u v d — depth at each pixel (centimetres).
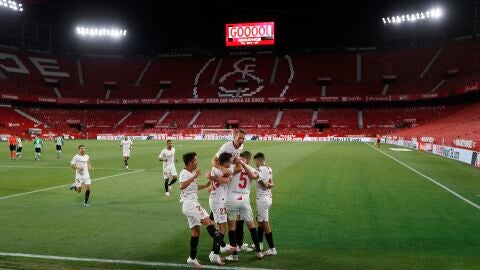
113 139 6900
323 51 8200
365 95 6938
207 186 824
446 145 3188
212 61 8381
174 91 7788
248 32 7638
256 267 718
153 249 823
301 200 1341
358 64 7688
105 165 2520
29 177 1947
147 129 7244
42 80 7569
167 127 7275
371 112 7069
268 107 7650
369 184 1695
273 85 7612
